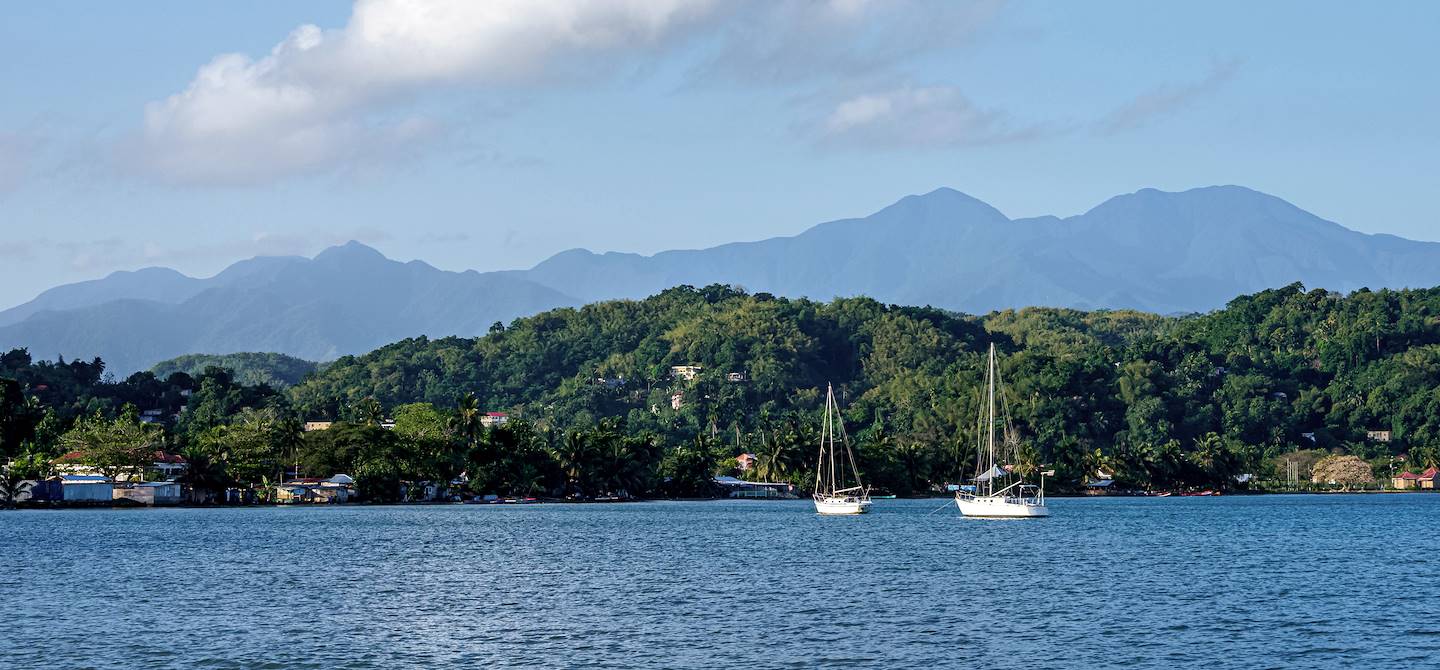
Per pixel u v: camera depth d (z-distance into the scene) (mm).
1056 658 80250
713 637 87812
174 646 84688
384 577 124625
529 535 187250
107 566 133625
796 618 96062
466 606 103375
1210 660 79562
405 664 79000
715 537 183625
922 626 92062
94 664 78938
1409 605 102125
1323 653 81625
